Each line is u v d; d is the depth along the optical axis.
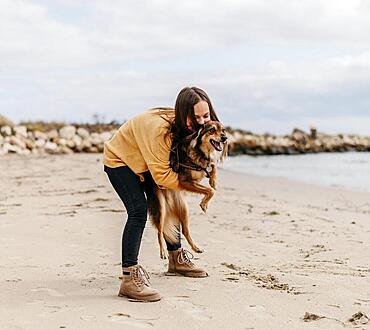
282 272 6.15
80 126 43.09
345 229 9.11
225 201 12.55
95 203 11.66
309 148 51.03
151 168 5.18
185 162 5.22
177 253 5.94
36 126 41.91
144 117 5.34
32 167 22.72
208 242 8.02
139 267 5.17
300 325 4.42
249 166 30.22
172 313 4.71
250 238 8.32
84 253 7.11
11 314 4.66
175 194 5.75
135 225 5.23
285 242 8.04
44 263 6.55
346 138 54.72
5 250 7.22
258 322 4.49
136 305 4.93
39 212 10.42
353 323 4.46
